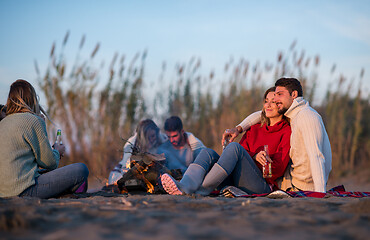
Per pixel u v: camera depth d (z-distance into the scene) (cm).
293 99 320
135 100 777
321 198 261
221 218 170
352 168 794
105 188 389
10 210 184
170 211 191
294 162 310
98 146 672
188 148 381
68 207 204
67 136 701
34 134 281
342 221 165
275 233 141
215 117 824
